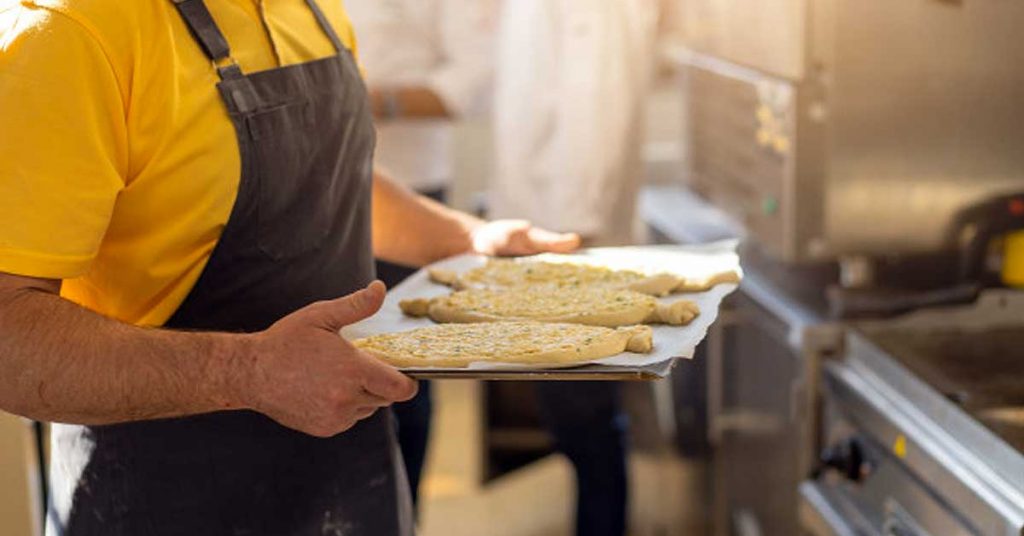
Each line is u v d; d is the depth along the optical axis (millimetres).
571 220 2895
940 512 1836
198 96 1492
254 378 1350
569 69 2854
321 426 1354
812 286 2494
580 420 3049
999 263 2252
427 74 3066
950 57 2189
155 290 1545
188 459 1604
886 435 1980
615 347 1467
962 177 2229
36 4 1408
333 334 1351
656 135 4098
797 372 2311
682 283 1784
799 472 2312
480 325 1603
